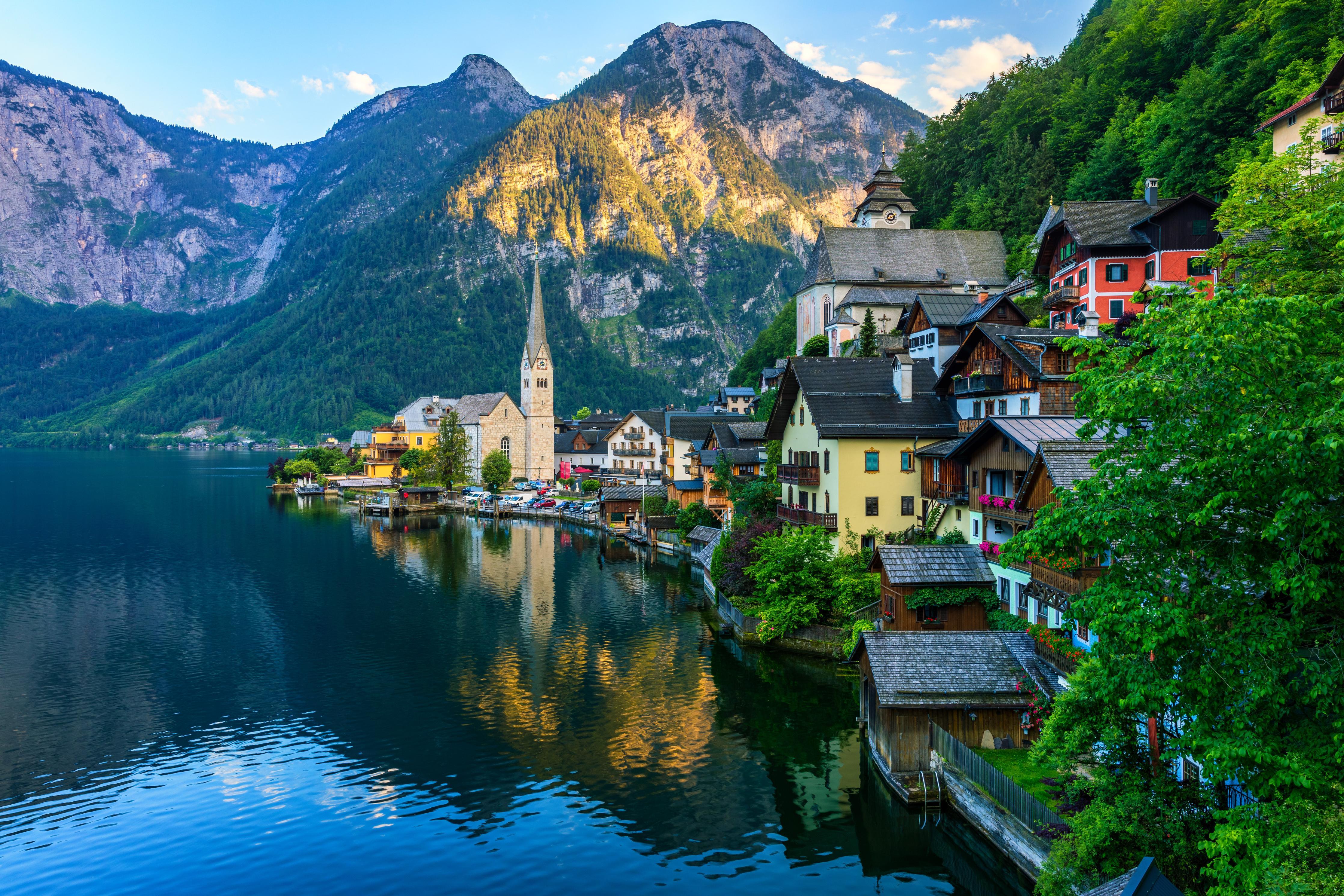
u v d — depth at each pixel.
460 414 194.50
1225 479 17.47
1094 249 73.50
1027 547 20.23
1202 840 19.77
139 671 55.62
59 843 34.25
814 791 37.16
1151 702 18.28
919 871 31.20
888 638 35.62
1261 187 41.31
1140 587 18.28
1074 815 24.25
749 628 58.66
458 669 55.44
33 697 50.97
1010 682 33.84
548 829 34.69
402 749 42.81
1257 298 17.20
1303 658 17.16
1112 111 117.19
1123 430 39.41
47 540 111.56
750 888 30.31
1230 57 84.62
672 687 50.81
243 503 160.62
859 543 57.59
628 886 30.62
